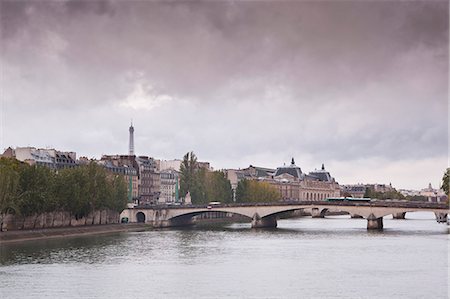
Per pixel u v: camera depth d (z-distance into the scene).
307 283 168.38
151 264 199.38
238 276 178.25
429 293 156.50
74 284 165.00
